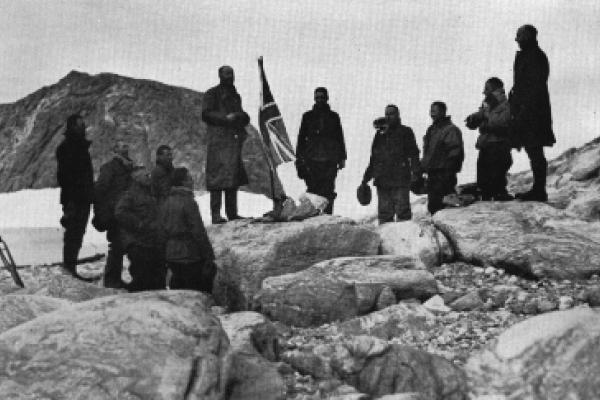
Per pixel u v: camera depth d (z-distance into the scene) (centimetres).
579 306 831
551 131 1112
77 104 4247
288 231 966
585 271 931
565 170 1599
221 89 1125
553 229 1034
